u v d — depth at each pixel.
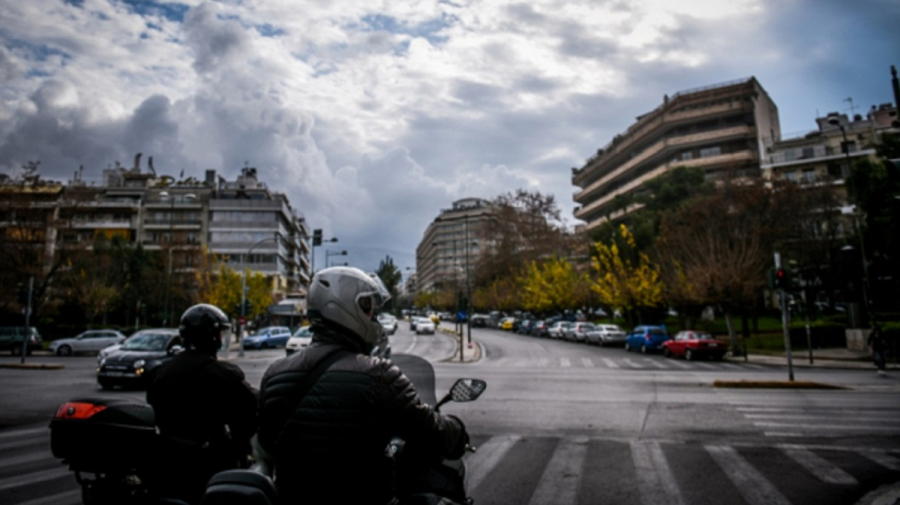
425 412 2.32
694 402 12.38
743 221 35.88
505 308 76.56
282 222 79.88
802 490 5.99
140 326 49.84
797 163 56.31
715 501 5.64
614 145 74.50
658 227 45.31
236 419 3.18
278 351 37.22
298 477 2.11
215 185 83.81
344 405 2.12
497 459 7.41
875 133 55.09
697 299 30.45
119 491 3.12
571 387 15.36
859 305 29.20
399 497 2.67
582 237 66.50
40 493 5.70
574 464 7.14
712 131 59.75
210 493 1.93
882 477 6.49
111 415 3.13
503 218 69.50
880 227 32.25
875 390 14.45
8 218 39.56
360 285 2.47
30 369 23.02
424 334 55.28
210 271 50.81
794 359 27.05
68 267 44.12
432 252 170.25
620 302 39.75
